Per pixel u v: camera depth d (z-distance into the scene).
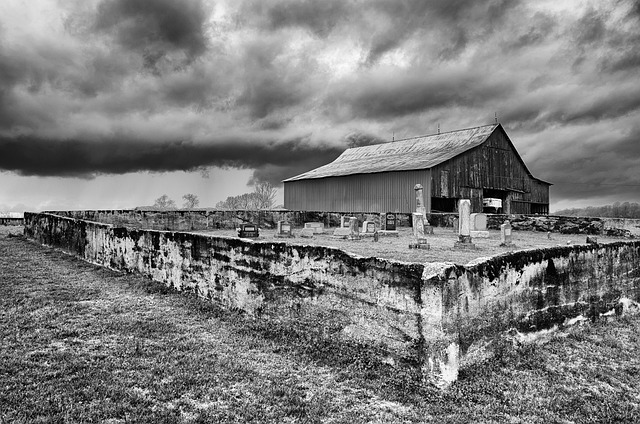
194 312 7.70
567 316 7.07
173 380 4.91
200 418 4.12
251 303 7.34
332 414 4.36
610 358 6.21
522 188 36.47
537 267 6.50
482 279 5.44
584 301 7.45
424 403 4.60
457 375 4.97
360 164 39.84
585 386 5.29
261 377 5.15
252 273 7.34
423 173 29.48
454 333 4.93
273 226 27.72
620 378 5.59
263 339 6.46
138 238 10.38
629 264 8.59
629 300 8.55
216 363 5.47
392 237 19.17
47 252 13.95
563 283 7.00
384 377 5.15
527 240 17.59
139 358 5.48
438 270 4.86
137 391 4.59
